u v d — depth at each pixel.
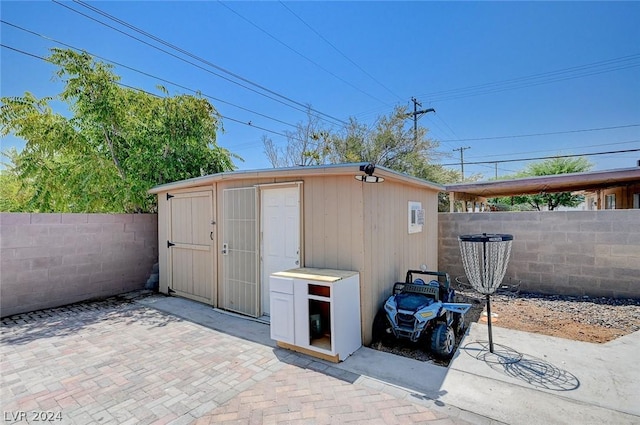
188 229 6.09
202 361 3.45
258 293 4.88
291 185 4.45
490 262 3.58
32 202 7.05
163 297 6.35
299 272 3.83
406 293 4.16
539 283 6.32
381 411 2.51
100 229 6.34
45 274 5.58
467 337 4.00
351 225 3.90
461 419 2.40
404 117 15.84
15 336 4.22
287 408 2.57
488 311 3.60
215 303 5.54
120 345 3.90
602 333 4.15
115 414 2.51
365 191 3.88
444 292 4.23
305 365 3.34
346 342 3.51
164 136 7.53
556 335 4.13
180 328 4.51
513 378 2.99
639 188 9.02
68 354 3.64
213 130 8.64
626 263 5.59
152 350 3.74
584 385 2.85
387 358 3.50
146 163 7.24
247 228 5.01
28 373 3.20
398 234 4.84
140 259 6.98
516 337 3.98
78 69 6.56
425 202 6.11
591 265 5.87
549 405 2.56
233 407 2.60
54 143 6.75
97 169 7.06
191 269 6.06
